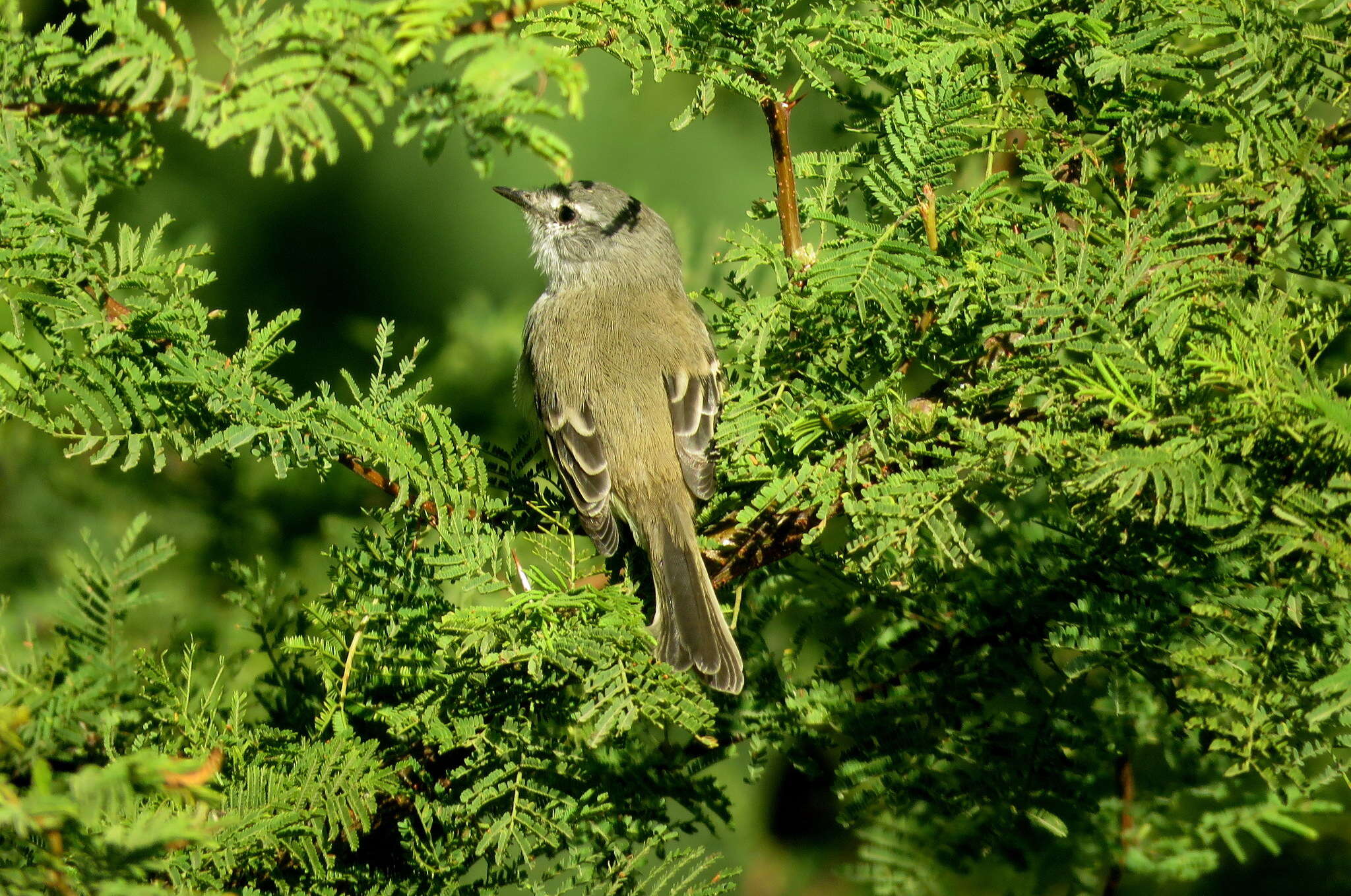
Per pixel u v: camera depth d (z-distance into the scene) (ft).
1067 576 23.04
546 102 15.98
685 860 22.54
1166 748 23.86
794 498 22.82
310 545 33.12
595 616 21.98
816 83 25.29
